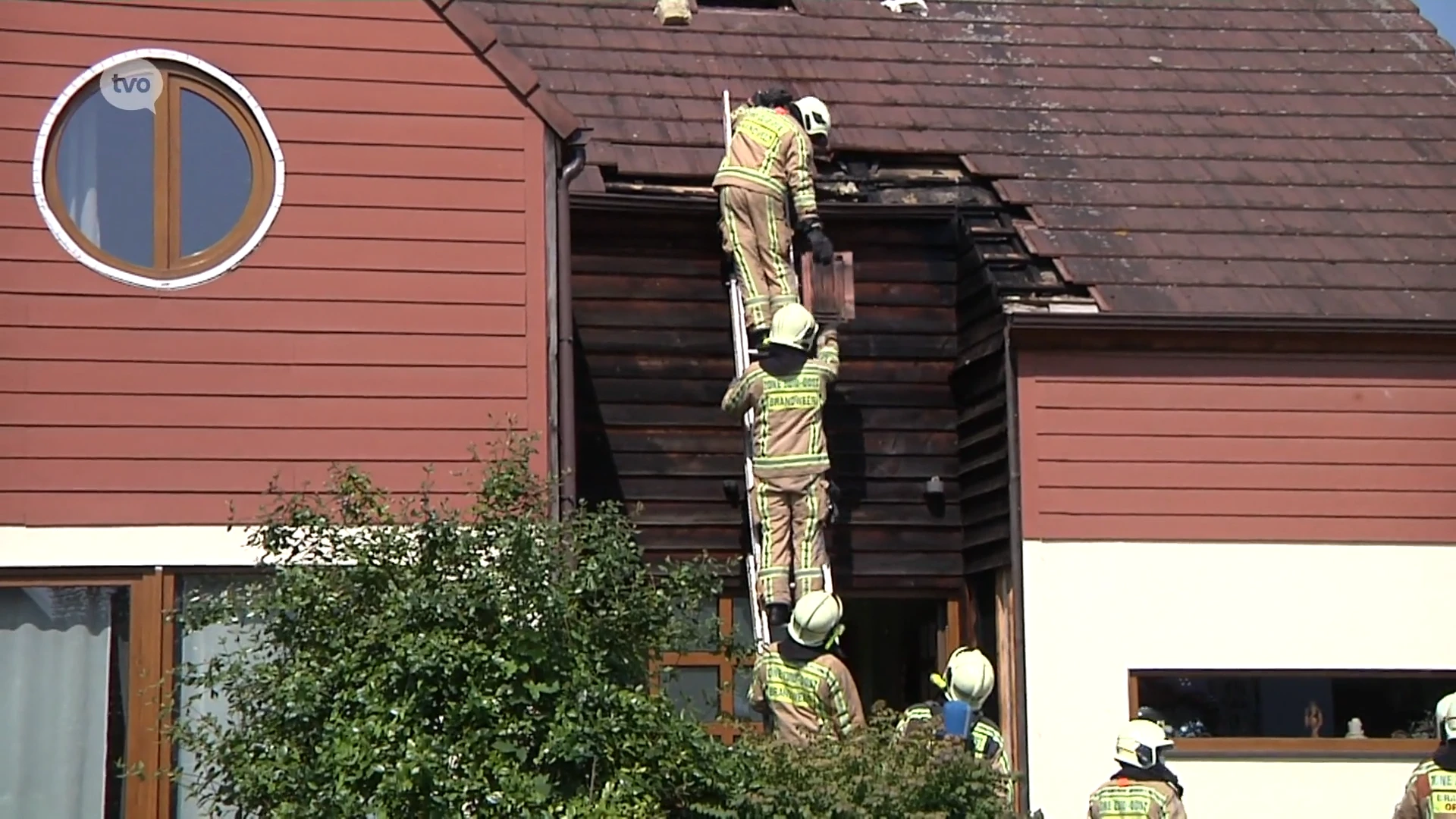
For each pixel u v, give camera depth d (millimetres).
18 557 37875
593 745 30250
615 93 51938
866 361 49531
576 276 48031
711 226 49094
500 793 29578
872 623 51625
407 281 40406
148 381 38969
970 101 54281
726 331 48781
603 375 47781
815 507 42844
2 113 38906
